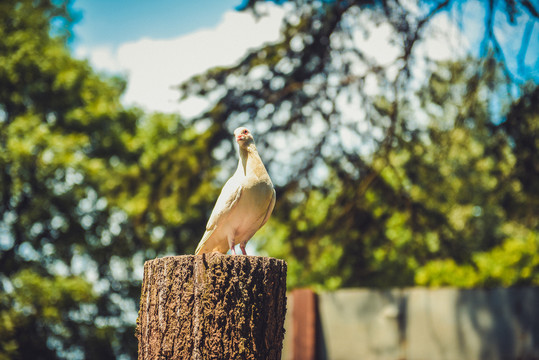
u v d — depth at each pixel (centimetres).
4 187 1894
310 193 1018
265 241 1930
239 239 480
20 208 2005
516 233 1792
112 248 2084
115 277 2178
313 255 1067
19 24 2014
